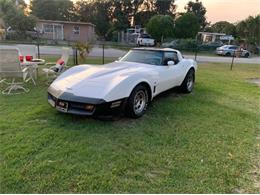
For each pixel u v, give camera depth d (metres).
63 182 2.37
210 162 2.86
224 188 2.41
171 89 5.96
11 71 5.54
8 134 3.31
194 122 4.11
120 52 19.33
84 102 3.54
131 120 4.06
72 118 3.96
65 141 3.18
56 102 3.80
